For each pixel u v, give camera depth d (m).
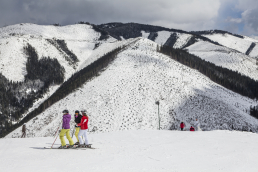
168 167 7.57
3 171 6.85
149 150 10.66
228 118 70.25
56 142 13.94
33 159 8.73
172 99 79.50
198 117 69.69
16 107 134.50
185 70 111.12
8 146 12.22
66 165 7.70
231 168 7.41
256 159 8.66
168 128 65.00
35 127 77.94
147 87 85.81
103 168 7.36
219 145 11.77
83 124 11.45
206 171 7.07
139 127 65.12
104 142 13.65
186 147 11.38
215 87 104.44
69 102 86.25
